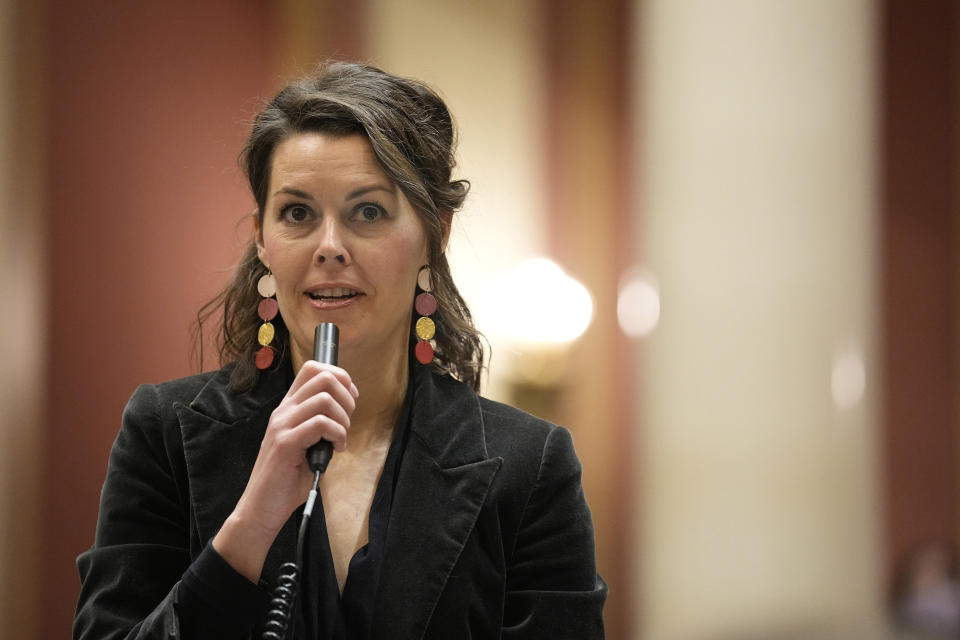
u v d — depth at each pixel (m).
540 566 6.08
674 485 17.66
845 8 19.58
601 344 17.70
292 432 5.11
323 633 5.55
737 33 18.61
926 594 19.53
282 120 5.85
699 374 17.89
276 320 6.33
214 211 15.02
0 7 13.75
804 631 17.81
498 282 17.22
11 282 13.69
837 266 18.80
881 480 19.70
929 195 20.97
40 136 14.00
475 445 6.11
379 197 5.73
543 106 17.72
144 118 14.70
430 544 5.77
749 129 18.47
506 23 17.61
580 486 6.32
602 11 18.11
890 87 20.72
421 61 16.86
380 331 5.81
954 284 21.08
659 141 18.20
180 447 5.94
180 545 5.92
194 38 15.09
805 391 18.33
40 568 13.72
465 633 5.71
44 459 13.84
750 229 18.39
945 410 20.89
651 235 18.08
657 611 17.36
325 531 5.76
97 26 14.47
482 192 17.25
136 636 5.22
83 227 14.24
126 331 14.40
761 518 17.81
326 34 15.99
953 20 21.56
